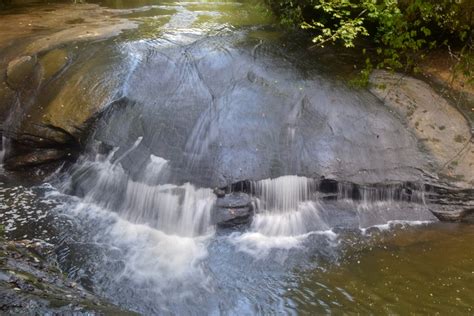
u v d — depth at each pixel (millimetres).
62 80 7977
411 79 7898
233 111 7168
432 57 8312
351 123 7070
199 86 7656
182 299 5180
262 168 6516
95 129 7250
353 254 5867
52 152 7508
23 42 9281
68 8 12375
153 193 6488
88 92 7605
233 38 9391
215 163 6555
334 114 7168
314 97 7418
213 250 5977
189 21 10875
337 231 6277
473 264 5629
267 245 6055
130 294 5215
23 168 7480
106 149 7078
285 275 5531
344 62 8469
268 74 7957
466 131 7129
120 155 6898
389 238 6152
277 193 6461
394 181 6617
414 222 6469
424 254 5840
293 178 6508
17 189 7035
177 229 6309
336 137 6883
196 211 6316
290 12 9617
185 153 6715
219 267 5695
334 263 5719
